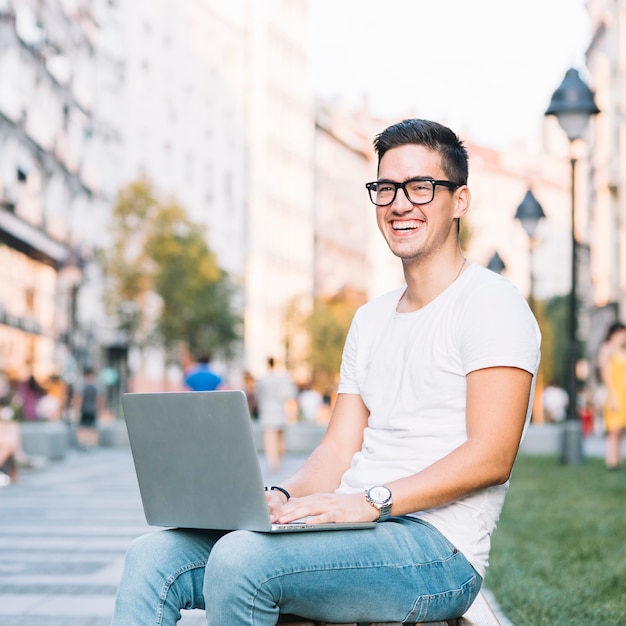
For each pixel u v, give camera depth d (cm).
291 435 3534
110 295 5091
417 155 429
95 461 3005
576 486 1697
